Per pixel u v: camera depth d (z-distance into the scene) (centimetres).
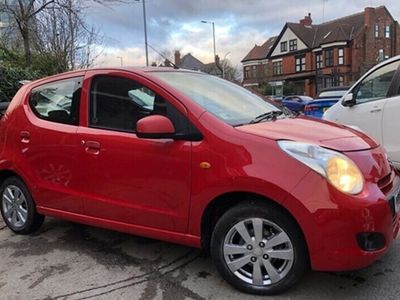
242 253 339
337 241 304
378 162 335
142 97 384
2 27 1428
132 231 392
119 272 387
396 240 419
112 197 395
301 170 311
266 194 317
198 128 349
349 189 306
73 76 436
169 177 359
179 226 362
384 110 625
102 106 408
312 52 5472
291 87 5394
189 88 392
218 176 333
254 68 6544
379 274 362
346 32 5088
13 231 488
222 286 354
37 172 449
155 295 345
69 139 419
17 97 482
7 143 474
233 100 407
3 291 361
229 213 338
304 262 322
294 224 318
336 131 362
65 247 446
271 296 334
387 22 5144
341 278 357
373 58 5088
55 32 1553
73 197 421
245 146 329
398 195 343
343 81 5044
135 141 378
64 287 364
